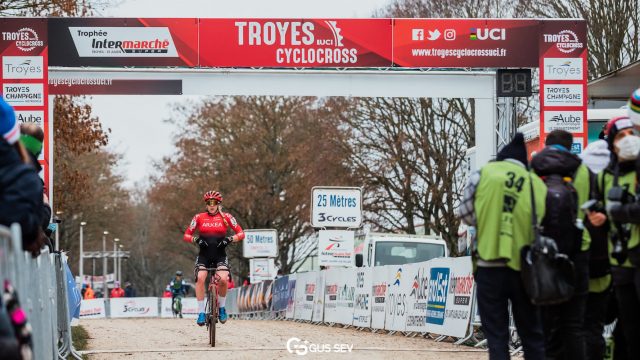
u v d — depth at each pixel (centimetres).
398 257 4572
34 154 1698
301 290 4838
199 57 3556
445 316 2859
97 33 3538
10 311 1025
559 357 1609
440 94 3641
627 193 1430
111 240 17250
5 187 1230
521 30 3609
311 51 3584
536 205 1459
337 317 4053
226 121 9994
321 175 8412
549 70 3600
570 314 1512
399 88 3628
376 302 3534
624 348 1589
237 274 10781
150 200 10544
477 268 1497
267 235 7650
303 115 9756
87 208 11988
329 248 5019
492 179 1470
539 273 1416
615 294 1545
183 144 10112
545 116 3588
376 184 7944
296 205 9712
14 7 4494
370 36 3597
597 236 1575
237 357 2305
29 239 1290
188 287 11800
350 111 7894
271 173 9894
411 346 2684
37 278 1569
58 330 2241
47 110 3481
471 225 1517
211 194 2755
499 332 1474
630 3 5878
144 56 3553
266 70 3575
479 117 3669
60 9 4516
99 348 2616
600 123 3666
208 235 2745
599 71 5891
